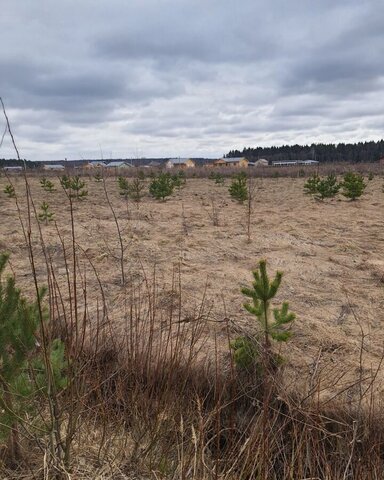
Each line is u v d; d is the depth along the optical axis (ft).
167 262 19.89
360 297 15.21
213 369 9.25
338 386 9.04
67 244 22.81
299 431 7.08
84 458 7.00
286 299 15.01
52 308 7.58
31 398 6.72
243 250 22.49
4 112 5.06
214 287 16.10
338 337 11.72
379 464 6.78
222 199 54.13
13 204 45.09
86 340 9.48
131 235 25.77
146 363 8.42
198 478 6.63
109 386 8.05
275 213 37.55
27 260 19.72
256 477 6.53
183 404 7.78
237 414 8.23
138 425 7.42
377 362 10.32
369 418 7.54
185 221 32.81
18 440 6.75
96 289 15.43
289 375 9.43
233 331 11.64
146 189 67.26
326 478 6.33
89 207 42.75
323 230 28.09
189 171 152.66
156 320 12.21
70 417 6.39
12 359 6.66
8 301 6.63
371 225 29.58
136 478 6.76
